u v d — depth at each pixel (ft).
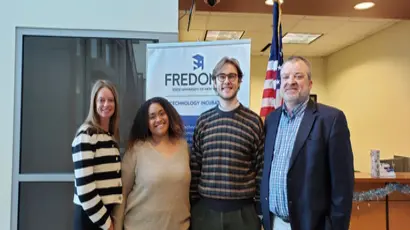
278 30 8.68
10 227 8.13
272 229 6.09
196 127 7.04
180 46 7.92
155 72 8.00
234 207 6.36
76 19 8.40
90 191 5.96
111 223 6.31
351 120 20.01
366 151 18.21
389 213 11.37
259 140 6.70
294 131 5.90
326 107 5.87
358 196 11.14
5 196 8.14
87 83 8.55
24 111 8.38
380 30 16.61
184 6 11.64
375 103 17.28
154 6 8.50
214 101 7.74
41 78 8.45
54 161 8.43
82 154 5.99
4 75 8.23
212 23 15.64
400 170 13.52
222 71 6.74
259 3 11.38
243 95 7.50
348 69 20.35
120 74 8.56
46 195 8.36
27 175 8.25
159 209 6.28
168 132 6.84
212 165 6.51
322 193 5.57
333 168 5.52
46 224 8.34
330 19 14.80
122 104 8.55
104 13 8.46
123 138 8.52
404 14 12.50
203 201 6.59
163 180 6.32
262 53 22.48
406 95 14.75
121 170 6.55
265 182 6.19
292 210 5.62
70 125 8.52
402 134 15.06
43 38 8.44
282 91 6.23
